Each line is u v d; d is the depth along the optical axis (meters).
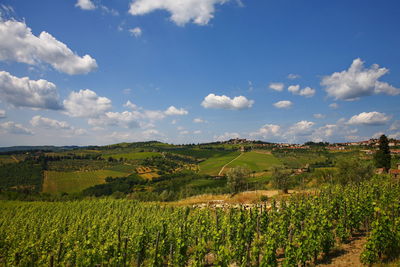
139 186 100.31
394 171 50.59
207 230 17.42
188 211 28.28
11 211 39.44
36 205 45.00
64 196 84.50
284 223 15.38
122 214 30.81
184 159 146.75
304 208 18.36
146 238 16.39
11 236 20.31
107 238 16.72
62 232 23.78
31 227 24.52
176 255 13.62
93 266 13.36
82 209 37.78
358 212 14.89
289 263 11.27
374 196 19.16
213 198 43.41
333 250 12.72
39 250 17.23
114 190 94.69
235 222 17.80
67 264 15.02
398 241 10.77
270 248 11.41
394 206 13.63
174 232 16.89
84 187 98.19
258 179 70.00
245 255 13.21
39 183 98.94
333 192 22.34
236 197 40.34
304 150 143.38
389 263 9.62
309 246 11.70
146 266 14.64
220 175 95.50
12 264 15.39
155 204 39.91
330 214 16.14
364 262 10.21
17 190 88.88
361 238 14.04
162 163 137.38
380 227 10.45
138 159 144.25
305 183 50.25
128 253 15.08
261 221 18.45
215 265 11.53
